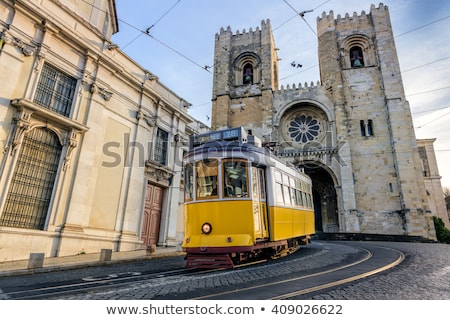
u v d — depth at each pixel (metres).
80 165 12.21
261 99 35.66
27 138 10.80
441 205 41.72
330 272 7.29
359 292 5.18
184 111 19.92
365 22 34.44
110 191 13.62
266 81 35.47
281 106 34.12
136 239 14.56
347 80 32.53
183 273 7.97
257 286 5.84
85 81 12.91
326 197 33.44
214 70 38.81
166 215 16.92
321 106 32.53
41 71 11.38
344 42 34.22
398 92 30.20
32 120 10.84
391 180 28.16
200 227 8.55
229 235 8.20
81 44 12.79
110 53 14.59
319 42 35.31
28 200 10.60
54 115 11.14
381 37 32.81
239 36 40.09
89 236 12.15
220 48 39.62
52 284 6.58
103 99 13.73
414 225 25.78
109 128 14.05
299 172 13.64
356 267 8.00
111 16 19.00
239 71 38.62
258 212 8.95
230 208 8.44
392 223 26.86
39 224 10.81
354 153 29.88
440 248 14.07
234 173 8.83
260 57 37.91
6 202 10.00
